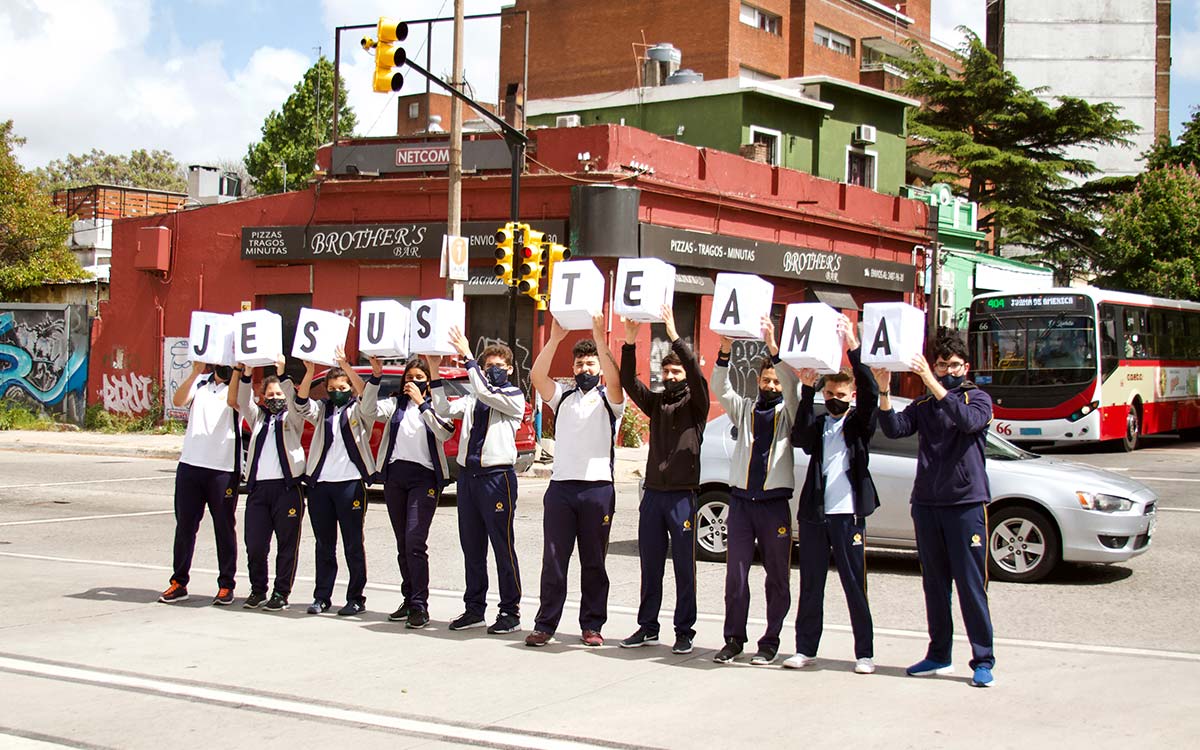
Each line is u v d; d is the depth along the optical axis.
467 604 8.62
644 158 25.33
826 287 30.36
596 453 8.01
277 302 27.92
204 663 7.53
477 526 8.55
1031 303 26.11
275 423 9.34
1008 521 10.94
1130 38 63.56
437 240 25.50
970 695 6.75
